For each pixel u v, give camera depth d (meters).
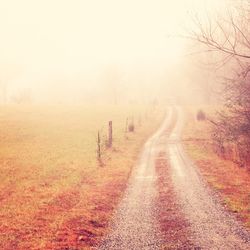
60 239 12.84
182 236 12.98
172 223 14.51
